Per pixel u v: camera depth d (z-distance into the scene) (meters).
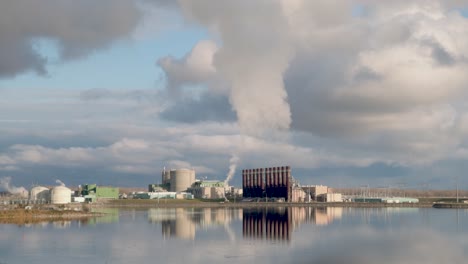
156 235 149.75
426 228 177.88
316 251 118.31
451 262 105.25
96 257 108.50
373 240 140.62
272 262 103.44
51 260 104.56
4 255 110.44
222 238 143.00
